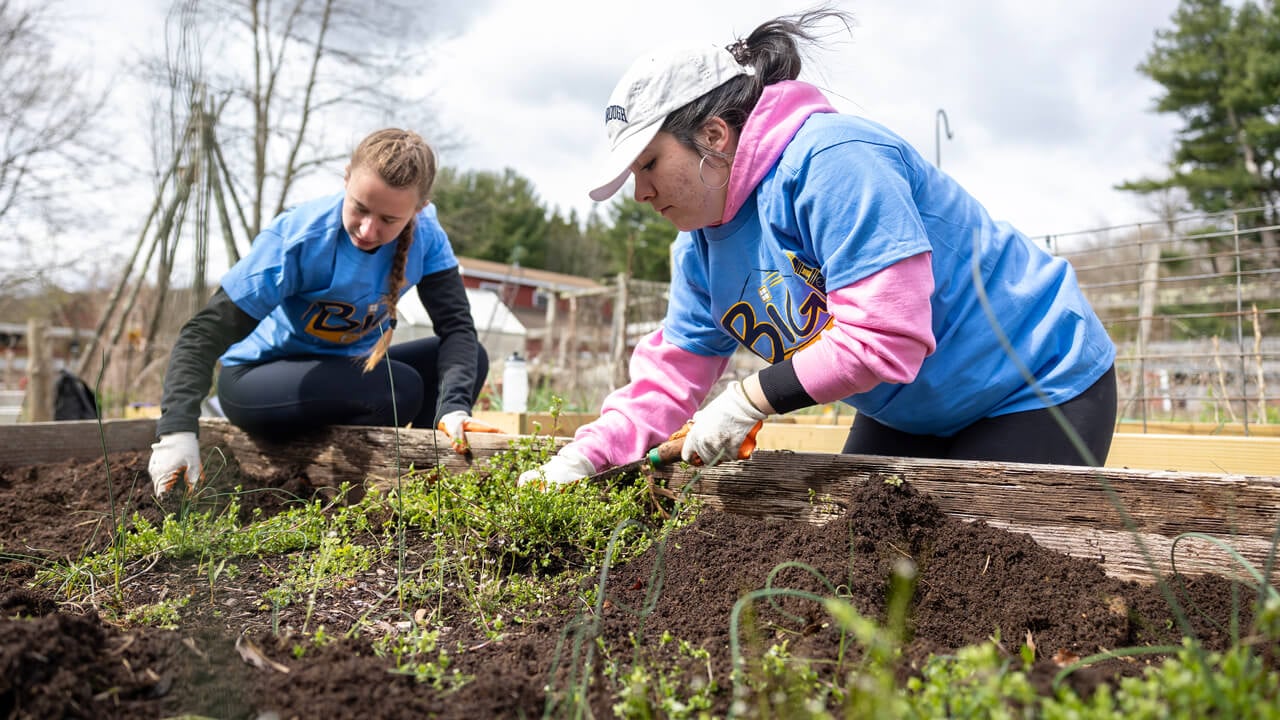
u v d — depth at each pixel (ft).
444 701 4.51
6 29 48.91
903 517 6.43
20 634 4.21
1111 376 7.56
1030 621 5.44
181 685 4.39
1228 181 77.05
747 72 7.13
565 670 4.99
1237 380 19.47
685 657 5.04
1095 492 6.05
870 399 7.84
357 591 6.61
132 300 30.37
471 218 74.08
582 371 34.01
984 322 7.19
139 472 10.34
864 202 6.37
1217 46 85.20
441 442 9.59
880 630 5.10
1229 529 5.61
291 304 10.62
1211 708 3.44
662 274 126.41
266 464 11.28
